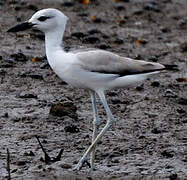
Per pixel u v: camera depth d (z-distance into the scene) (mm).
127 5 30031
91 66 13648
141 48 24562
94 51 13938
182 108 18484
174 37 26469
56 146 15117
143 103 18641
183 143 15680
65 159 14383
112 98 18906
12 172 13508
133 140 15734
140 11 29062
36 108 17578
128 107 18250
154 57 23359
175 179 13422
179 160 14602
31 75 20062
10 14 26047
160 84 20656
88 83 13891
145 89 20000
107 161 14406
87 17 27391
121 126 16688
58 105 17062
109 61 13797
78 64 13641
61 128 16250
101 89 14000
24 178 13227
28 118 16781
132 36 25844
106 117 17312
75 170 13734
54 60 14008
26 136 15594
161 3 31250
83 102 18359
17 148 14875
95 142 13812
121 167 14055
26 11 26672
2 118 16703
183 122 17266
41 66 21047
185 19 28969
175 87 20484
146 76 14141
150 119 17359
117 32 26047
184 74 21969
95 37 24375
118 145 15359
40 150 14828
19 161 13992
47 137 15641
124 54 23516
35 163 14055
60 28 14203
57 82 19891
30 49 22688
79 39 24344
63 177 13344
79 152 14852
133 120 17203
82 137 15750
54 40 14148
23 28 14336
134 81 14023
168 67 14273
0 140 15297
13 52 22125
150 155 14836
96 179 13320
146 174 13695
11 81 19578
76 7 28547
